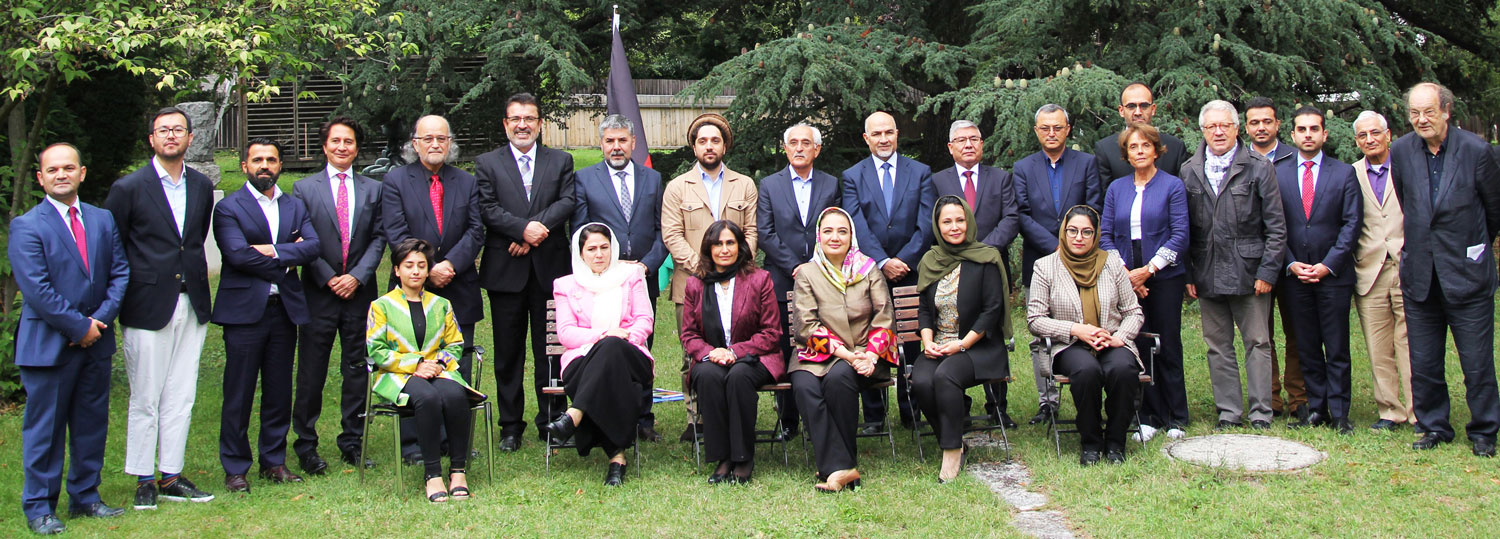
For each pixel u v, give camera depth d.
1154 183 5.77
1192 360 7.84
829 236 5.23
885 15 10.82
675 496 4.79
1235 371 5.84
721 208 5.89
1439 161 5.14
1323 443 5.38
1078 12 9.52
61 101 8.30
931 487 4.87
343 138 5.43
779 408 5.48
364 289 5.43
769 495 4.81
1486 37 11.83
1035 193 6.06
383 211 5.54
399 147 13.83
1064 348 5.36
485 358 8.09
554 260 5.77
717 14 13.20
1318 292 5.65
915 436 5.84
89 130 9.70
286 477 5.15
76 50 6.09
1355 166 5.79
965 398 5.85
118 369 7.40
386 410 5.07
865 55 9.84
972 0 10.95
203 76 7.54
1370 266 5.66
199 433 6.11
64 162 4.39
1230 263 5.68
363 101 11.47
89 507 4.64
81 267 4.44
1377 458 5.11
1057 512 4.55
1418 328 5.27
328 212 5.34
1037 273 5.58
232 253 4.91
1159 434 5.68
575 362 5.12
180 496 4.87
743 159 10.75
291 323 5.20
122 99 9.89
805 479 5.05
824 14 11.00
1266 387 5.78
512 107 5.76
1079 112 8.59
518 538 4.31
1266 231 5.65
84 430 4.60
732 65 9.91
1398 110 9.45
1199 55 9.19
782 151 10.84
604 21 12.16
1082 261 5.45
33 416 4.41
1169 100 8.73
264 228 5.06
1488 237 5.15
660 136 24.45
